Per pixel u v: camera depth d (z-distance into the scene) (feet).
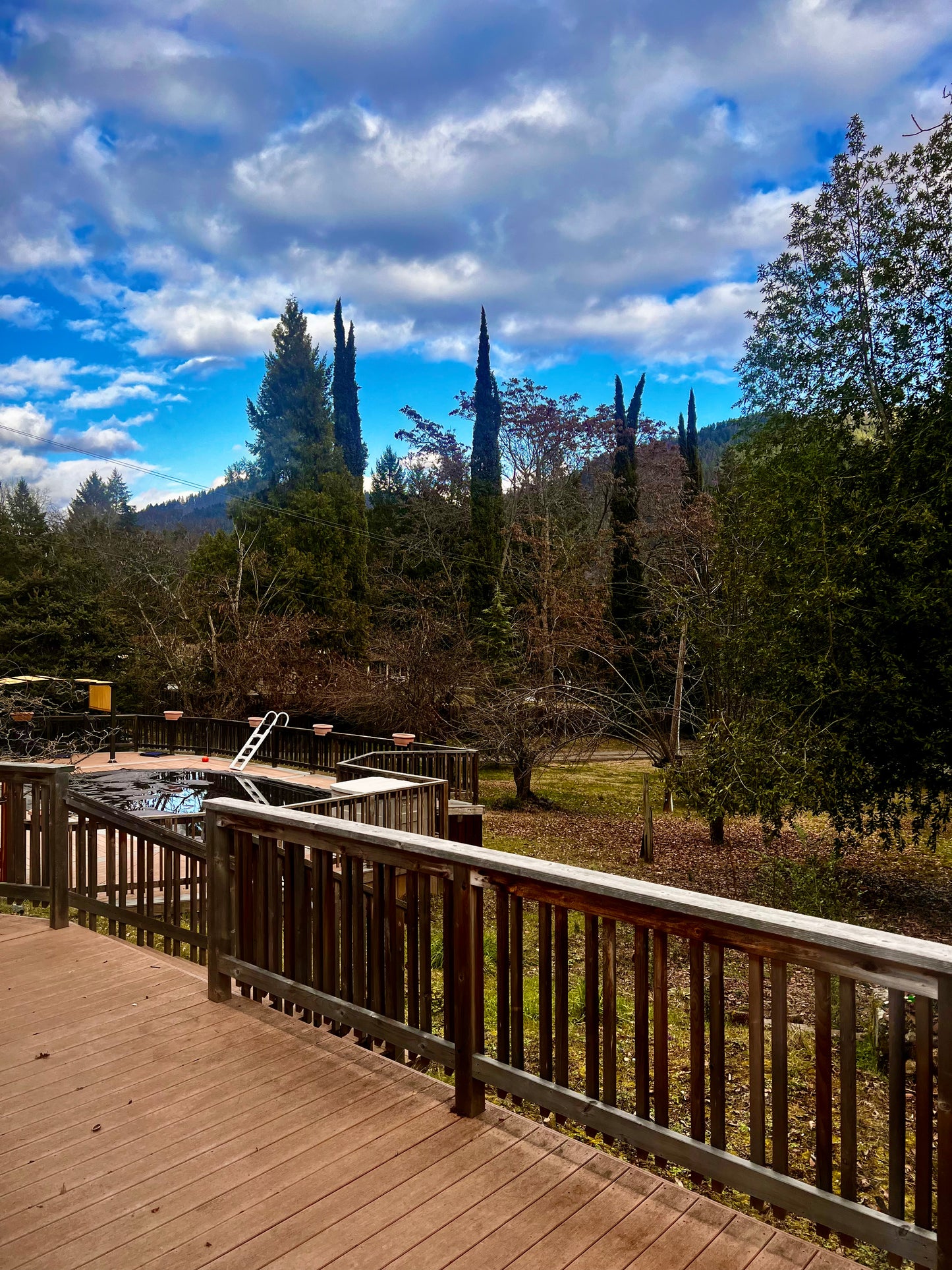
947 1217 4.92
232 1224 6.31
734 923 5.81
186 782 37.50
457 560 108.99
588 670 75.46
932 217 43.93
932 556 37.96
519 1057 7.61
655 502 111.04
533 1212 6.41
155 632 85.81
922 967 4.90
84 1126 7.82
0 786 15.38
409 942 8.57
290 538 97.76
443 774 42.01
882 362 45.29
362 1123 7.85
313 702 76.07
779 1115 5.82
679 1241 6.03
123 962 12.75
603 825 59.72
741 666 47.14
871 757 41.24
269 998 12.12
